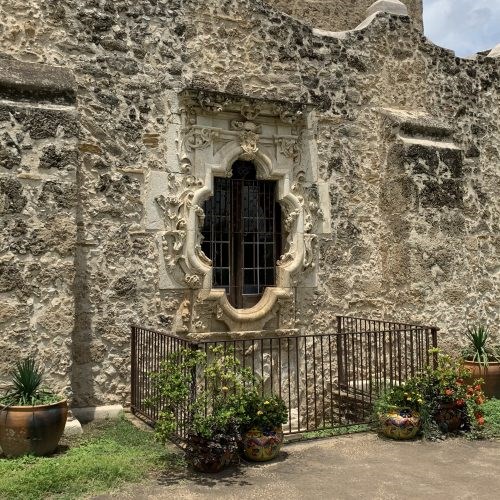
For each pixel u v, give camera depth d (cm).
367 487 468
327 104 841
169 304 712
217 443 491
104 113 694
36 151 593
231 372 532
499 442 603
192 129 735
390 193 850
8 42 652
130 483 463
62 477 452
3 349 570
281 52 815
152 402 539
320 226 823
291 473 498
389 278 848
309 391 798
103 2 703
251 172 793
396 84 900
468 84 973
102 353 673
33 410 502
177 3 748
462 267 860
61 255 597
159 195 714
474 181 972
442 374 635
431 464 528
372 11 948
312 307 809
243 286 780
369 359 679
